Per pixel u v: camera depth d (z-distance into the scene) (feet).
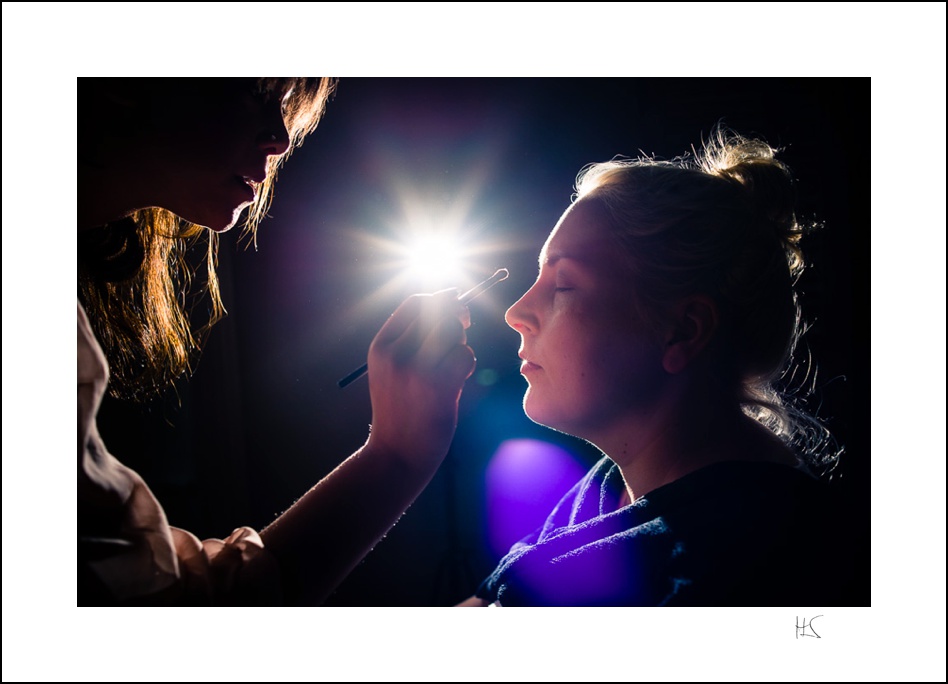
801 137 6.86
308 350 8.59
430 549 8.66
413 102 8.11
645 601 2.31
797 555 2.27
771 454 2.70
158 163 2.65
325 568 2.40
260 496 8.55
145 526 2.07
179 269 4.20
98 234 3.16
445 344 2.64
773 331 2.76
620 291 2.67
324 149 8.26
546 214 8.05
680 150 7.27
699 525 2.35
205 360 8.23
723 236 2.66
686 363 2.64
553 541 2.64
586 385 2.69
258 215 3.99
